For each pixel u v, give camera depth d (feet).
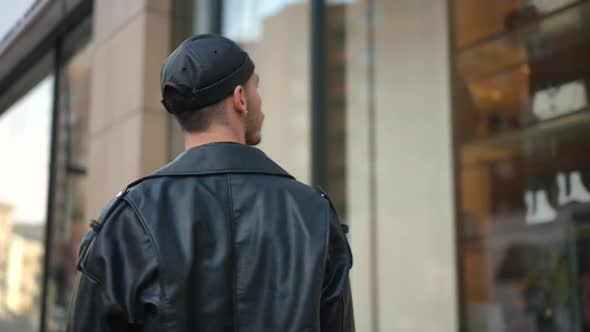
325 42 18.95
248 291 4.56
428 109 18.01
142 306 4.44
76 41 29.43
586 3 14.02
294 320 4.47
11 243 32.99
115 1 22.30
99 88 22.85
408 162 18.39
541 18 15.06
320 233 4.72
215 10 20.45
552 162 14.58
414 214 18.07
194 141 5.02
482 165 16.42
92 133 22.91
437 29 17.92
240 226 4.70
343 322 4.76
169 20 20.54
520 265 15.15
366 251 18.97
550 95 14.74
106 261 4.50
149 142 19.57
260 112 5.33
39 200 30.91
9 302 32.32
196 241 4.54
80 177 27.30
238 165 4.88
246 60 5.17
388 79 19.03
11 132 36.14
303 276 4.57
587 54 13.91
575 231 13.85
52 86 31.55
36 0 28.81
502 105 15.99
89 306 4.49
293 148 19.48
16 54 33.50
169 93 4.96
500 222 15.81
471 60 16.89
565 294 13.97
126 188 4.89
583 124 13.92
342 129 18.81
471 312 16.31
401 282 18.28
